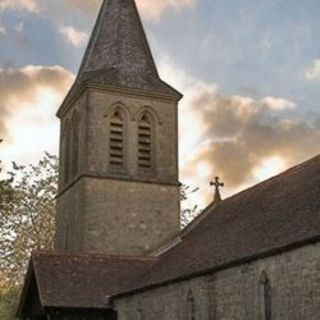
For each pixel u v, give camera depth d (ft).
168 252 115.96
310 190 83.10
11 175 143.54
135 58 137.39
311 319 64.18
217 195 122.72
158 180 128.67
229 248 84.48
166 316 90.02
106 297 104.12
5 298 171.32
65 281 105.50
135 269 111.86
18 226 172.96
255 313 72.59
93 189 123.65
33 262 108.68
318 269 63.82
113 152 127.65
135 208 125.49
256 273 73.41
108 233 122.21
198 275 83.51
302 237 66.69
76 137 133.69
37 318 111.86
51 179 176.45
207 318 80.84
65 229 131.85
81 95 131.34
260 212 91.61
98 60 138.00
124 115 130.62
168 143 132.16
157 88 133.69
